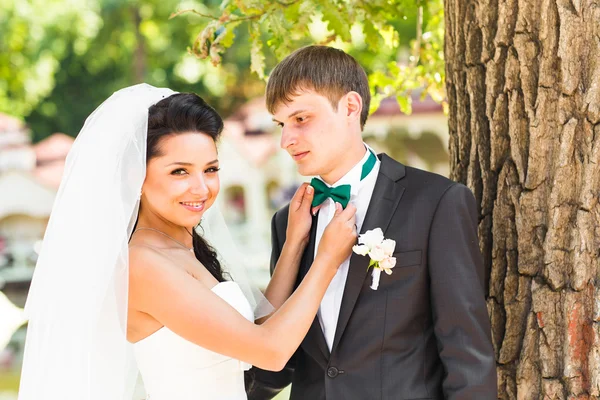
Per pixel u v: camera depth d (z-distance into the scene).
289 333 2.21
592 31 2.27
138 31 21.33
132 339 2.33
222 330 2.21
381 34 3.42
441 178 2.38
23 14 19.80
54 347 2.24
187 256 2.42
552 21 2.32
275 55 3.10
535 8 2.36
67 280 2.23
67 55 21.50
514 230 2.43
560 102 2.32
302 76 2.34
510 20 2.42
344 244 2.32
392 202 2.38
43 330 2.27
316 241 2.56
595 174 2.27
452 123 2.69
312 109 2.35
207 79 21.83
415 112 12.79
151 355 2.33
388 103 12.75
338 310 2.41
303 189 2.59
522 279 2.41
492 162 2.49
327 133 2.37
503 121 2.46
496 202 2.48
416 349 2.31
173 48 21.69
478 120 2.54
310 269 2.32
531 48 2.38
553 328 2.34
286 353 2.22
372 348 2.30
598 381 2.24
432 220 2.30
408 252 2.30
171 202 2.30
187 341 2.30
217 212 2.74
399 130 13.82
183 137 2.28
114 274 2.21
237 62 21.78
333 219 2.34
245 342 2.20
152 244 2.35
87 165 2.26
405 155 14.68
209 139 2.33
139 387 2.60
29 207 15.02
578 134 2.30
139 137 2.25
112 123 2.28
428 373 2.31
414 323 2.31
